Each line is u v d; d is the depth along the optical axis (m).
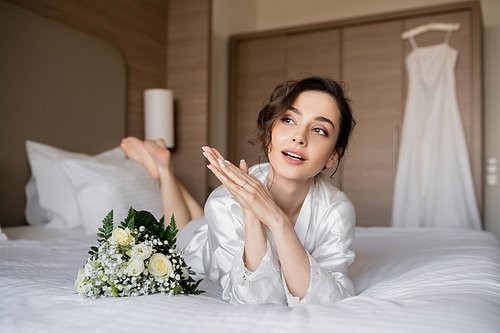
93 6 2.75
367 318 0.62
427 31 3.36
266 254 0.84
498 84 3.67
